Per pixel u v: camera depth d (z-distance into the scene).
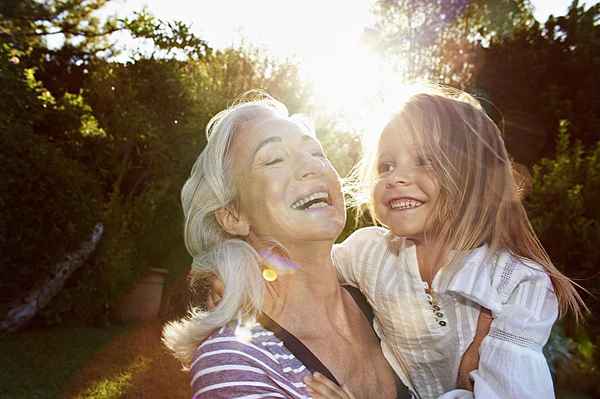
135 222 10.36
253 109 1.77
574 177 7.21
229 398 1.43
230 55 12.10
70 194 8.31
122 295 9.93
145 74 12.29
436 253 1.80
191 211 1.76
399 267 1.83
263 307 1.63
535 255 1.83
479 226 1.78
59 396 6.03
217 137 1.72
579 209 6.66
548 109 15.79
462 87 16.95
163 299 10.74
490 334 1.69
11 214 7.74
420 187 1.81
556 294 1.79
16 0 12.41
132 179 11.53
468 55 18.47
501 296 1.68
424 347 1.79
